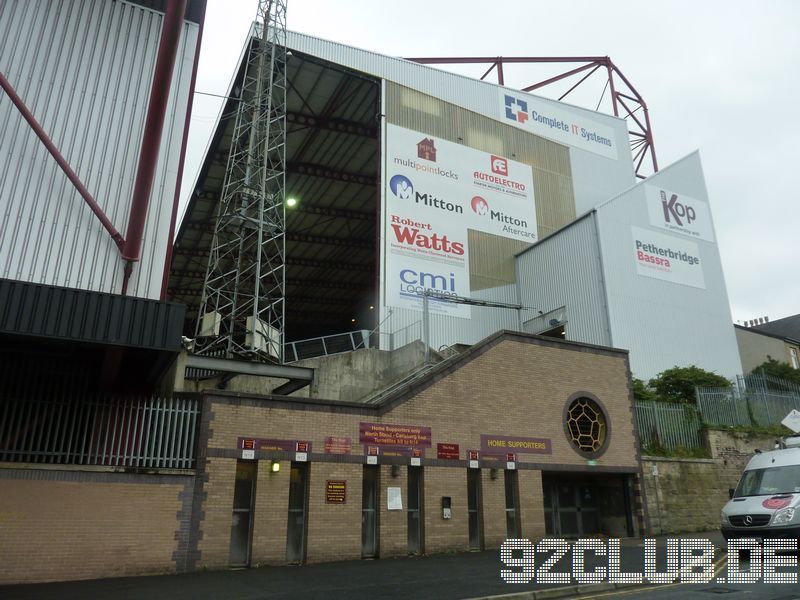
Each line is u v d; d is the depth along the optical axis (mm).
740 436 23172
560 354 19422
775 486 14156
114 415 13117
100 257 15039
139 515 12172
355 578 11352
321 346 28984
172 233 16203
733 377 34688
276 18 30125
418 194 33094
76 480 11820
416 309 30906
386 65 34281
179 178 16703
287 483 13875
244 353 21609
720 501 21406
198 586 10516
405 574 11828
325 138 37812
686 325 34031
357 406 15281
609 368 20375
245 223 25484
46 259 14469
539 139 39625
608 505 19844
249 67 31312
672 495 20312
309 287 57625
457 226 33969
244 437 13695
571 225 33312
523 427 17812
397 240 31531
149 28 17484
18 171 14750
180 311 12336
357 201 44438
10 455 12164
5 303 10906
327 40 32500
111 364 13297
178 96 17344
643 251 33719
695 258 36531
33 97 15430
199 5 18438
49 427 12156
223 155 37531
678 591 10203
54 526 11414
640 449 20250
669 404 22953
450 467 16172
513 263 35719
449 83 36625
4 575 10805
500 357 18109
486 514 16344
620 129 44406
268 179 27812
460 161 35281
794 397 26781
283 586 10484
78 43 16406
